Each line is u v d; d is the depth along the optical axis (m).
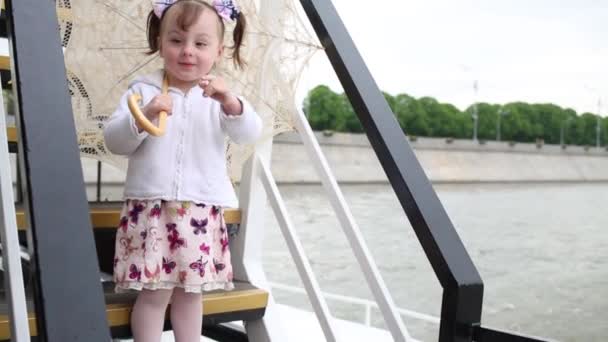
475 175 41.09
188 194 1.61
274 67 1.92
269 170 2.08
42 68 1.11
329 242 20.14
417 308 15.34
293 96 1.91
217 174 1.68
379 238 21.81
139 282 1.55
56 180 1.04
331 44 1.80
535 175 43.97
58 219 1.02
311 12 1.86
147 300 1.59
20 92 1.07
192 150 1.65
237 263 2.10
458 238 1.61
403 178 1.62
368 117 1.70
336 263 18.08
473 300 1.56
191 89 1.70
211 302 1.74
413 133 49.03
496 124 51.19
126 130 1.54
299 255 1.91
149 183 1.59
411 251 20.25
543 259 20.45
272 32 1.92
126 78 1.83
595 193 38.47
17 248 1.20
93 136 1.80
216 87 1.61
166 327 1.71
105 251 1.88
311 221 22.88
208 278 1.61
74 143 1.09
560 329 14.47
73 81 1.77
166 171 1.61
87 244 1.03
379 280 1.73
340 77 1.78
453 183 39.94
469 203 32.28
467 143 42.16
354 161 34.34
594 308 15.70
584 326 14.77
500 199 34.03
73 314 0.97
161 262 1.58
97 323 0.98
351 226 1.79
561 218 28.06
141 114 1.42
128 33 1.83
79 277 1.00
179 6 1.64
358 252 1.77
